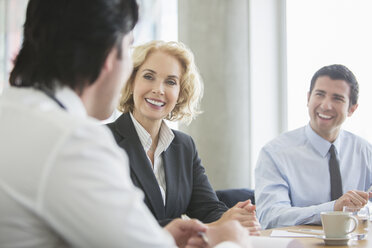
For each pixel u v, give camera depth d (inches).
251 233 78.4
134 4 40.3
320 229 88.7
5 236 31.7
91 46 36.9
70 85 37.4
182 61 101.4
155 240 32.6
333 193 116.0
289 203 112.4
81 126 32.3
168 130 98.6
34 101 35.1
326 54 179.6
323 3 181.0
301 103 186.9
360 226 76.5
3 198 31.2
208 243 41.2
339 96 117.9
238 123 172.6
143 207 33.7
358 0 170.7
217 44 172.2
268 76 185.8
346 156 121.4
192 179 99.3
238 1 174.4
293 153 119.9
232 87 172.4
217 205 97.9
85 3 36.7
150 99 96.5
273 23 187.5
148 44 99.5
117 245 30.7
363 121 166.6
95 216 30.3
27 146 31.5
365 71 167.3
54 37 36.7
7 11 256.4
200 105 172.2
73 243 31.1
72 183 30.4
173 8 215.3
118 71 39.0
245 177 173.2
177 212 94.7
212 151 171.3
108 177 31.5
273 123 186.1
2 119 33.6
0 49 255.4
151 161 96.1
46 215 30.7
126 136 92.9
